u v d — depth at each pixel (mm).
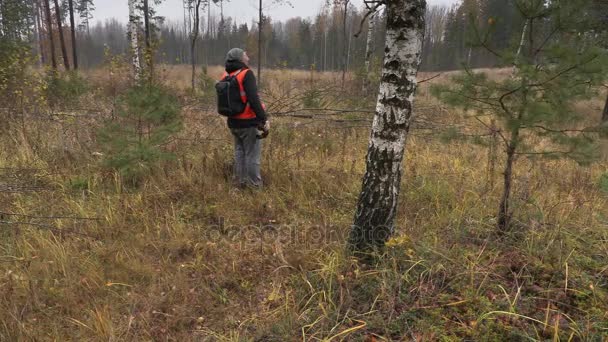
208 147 6109
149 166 4949
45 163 5262
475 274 2936
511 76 3223
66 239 3510
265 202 4418
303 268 3213
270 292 2990
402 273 3016
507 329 2418
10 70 7211
